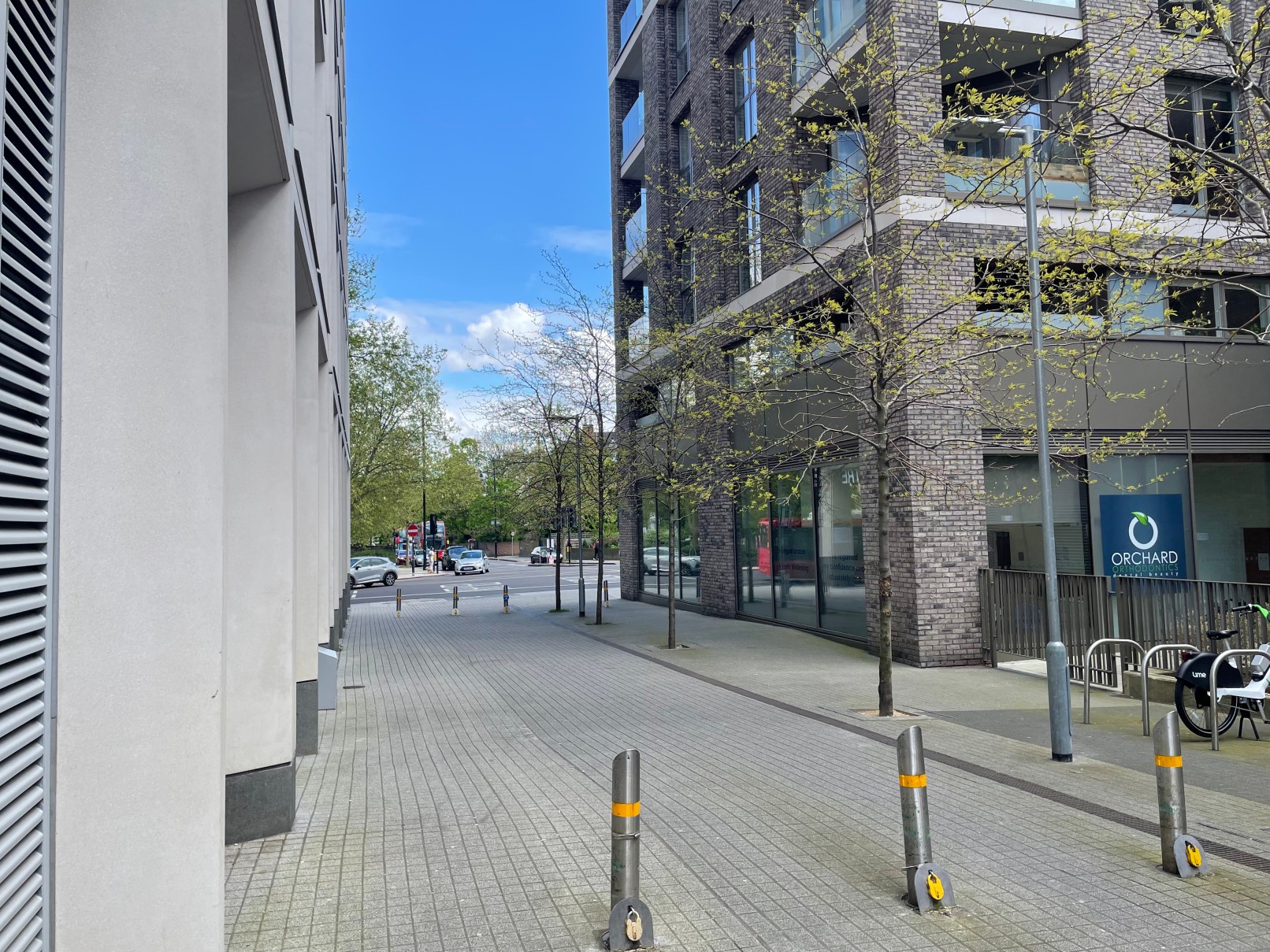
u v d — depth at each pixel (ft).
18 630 8.65
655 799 21.85
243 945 13.91
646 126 82.07
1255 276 48.62
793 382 56.80
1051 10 45.57
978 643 44.01
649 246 76.64
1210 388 48.03
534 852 18.11
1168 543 47.42
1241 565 48.39
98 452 10.99
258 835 19.21
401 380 112.57
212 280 12.05
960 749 26.73
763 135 56.95
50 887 9.84
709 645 53.98
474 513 251.80
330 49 43.37
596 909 15.17
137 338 11.35
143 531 11.19
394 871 17.11
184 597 11.43
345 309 76.18
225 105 12.53
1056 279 36.70
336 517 55.47
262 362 20.79
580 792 22.58
